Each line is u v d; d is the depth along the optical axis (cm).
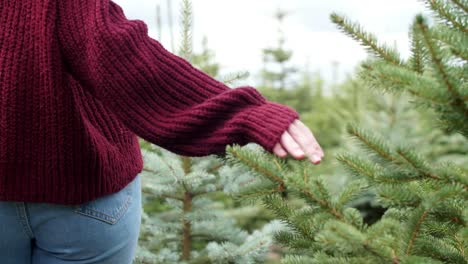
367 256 113
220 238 250
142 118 128
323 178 127
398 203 121
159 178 245
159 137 127
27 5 126
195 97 129
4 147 126
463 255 130
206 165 257
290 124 121
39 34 124
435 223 133
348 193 126
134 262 233
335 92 584
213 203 270
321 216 122
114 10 134
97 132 138
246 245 231
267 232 235
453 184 115
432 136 385
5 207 132
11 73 124
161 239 250
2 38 125
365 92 444
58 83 125
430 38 108
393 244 110
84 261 142
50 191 130
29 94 125
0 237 135
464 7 125
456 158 339
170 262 237
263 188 130
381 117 370
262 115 123
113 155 139
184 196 248
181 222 249
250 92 127
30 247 142
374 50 136
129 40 127
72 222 136
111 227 141
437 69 109
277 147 121
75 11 128
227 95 126
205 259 240
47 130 126
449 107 111
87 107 139
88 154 131
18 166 128
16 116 125
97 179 134
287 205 140
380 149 121
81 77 129
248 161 124
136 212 151
